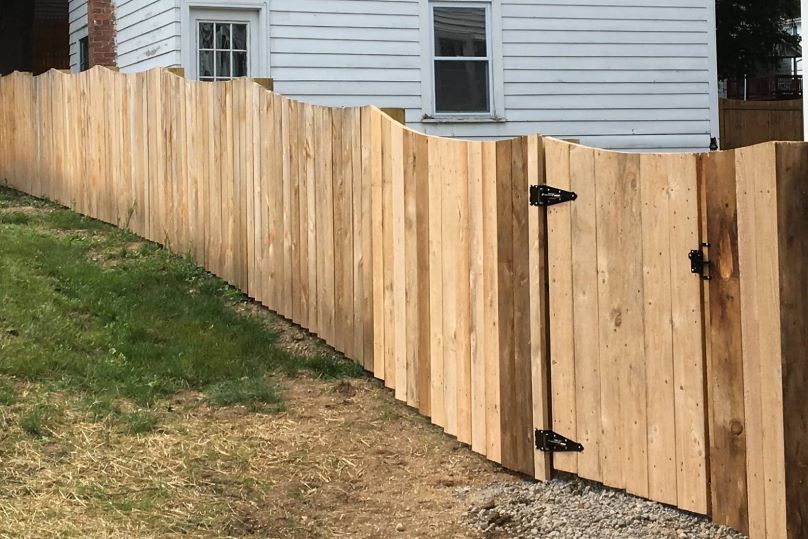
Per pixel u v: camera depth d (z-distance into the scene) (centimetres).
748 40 3200
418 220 673
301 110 801
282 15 1355
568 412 569
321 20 1372
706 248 495
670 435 517
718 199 487
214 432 629
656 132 1516
